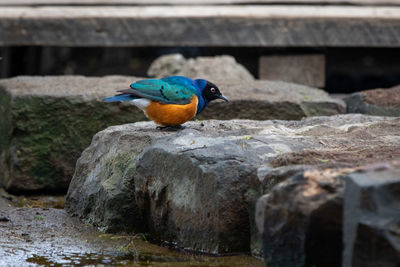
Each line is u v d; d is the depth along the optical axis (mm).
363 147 9258
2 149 14250
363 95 15477
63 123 13695
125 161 10734
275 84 15992
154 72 18422
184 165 9359
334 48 21672
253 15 18547
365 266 6441
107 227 10539
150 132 11141
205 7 20031
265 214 7535
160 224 9898
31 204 12711
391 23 18562
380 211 6352
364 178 6609
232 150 9383
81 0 20547
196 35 18625
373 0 20969
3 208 11938
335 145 9641
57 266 8602
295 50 19328
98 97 13734
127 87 14781
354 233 6527
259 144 9648
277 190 7477
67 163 13773
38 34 18703
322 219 7180
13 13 18781
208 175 8891
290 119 14234
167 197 9703
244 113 14148
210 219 8930
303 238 7285
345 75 23453
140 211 10398
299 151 8820
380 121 11367
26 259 8898
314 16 18516
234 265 8445
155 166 9922
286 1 20750
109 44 18734
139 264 8672
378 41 18594
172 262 8719
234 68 17828
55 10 19328
